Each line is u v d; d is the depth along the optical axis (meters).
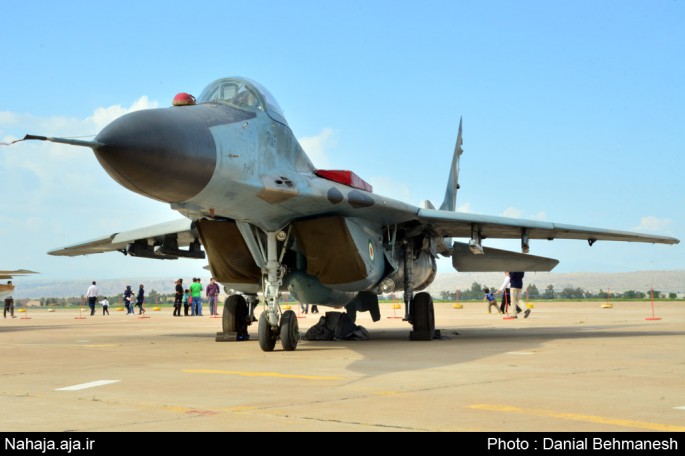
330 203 10.23
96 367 8.03
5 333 17.08
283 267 10.79
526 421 4.31
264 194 9.13
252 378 6.75
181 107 8.67
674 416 4.48
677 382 6.16
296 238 11.05
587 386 5.91
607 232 14.47
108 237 15.03
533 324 18.84
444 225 13.68
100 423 4.36
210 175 8.05
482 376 6.70
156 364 8.38
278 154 9.84
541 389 5.74
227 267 11.55
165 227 14.23
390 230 13.18
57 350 10.88
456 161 20.12
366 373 7.08
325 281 11.27
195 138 7.82
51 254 17.09
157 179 7.41
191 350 10.70
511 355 9.08
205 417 4.54
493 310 33.94
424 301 12.93
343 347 11.08
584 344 10.94
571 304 43.47
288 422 4.32
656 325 17.67
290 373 7.18
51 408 4.98
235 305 13.02
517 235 14.95
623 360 8.27
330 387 6.00
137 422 4.38
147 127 7.27
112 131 7.00
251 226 10.54
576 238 15.22
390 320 24.42
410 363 8.12
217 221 10.95
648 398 5.23
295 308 42.69
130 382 6.49
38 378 6.93
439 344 11.57
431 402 5.08
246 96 9.74
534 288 76.00
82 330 18.47
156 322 24.41
